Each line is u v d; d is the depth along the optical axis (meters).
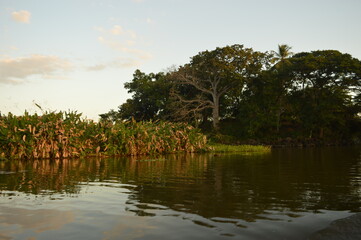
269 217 3.48
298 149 26.86
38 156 13.27
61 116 14.38
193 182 6.16
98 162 11.64
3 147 12.74
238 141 36.09
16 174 7.54
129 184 5.88
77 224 3.22
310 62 38.72
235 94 44.25
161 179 6.65
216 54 39.00
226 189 5.31
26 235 2.88
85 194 4.83
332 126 41.78
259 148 24.09
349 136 41.50
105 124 16.50
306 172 8.06
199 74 41.41
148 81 45.41
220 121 46.56
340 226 3.13
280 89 42.06
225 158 14.29
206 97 42.62
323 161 12.04
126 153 16.47
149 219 3.41
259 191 5.12
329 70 38.78
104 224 3.22
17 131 12.88
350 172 8.04
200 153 19.53
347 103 40.31
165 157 15.13
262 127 40.53
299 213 3.65
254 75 41.31
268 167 9.51
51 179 6.61
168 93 42.66
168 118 41.38
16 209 3.84
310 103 40.22
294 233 2.95
